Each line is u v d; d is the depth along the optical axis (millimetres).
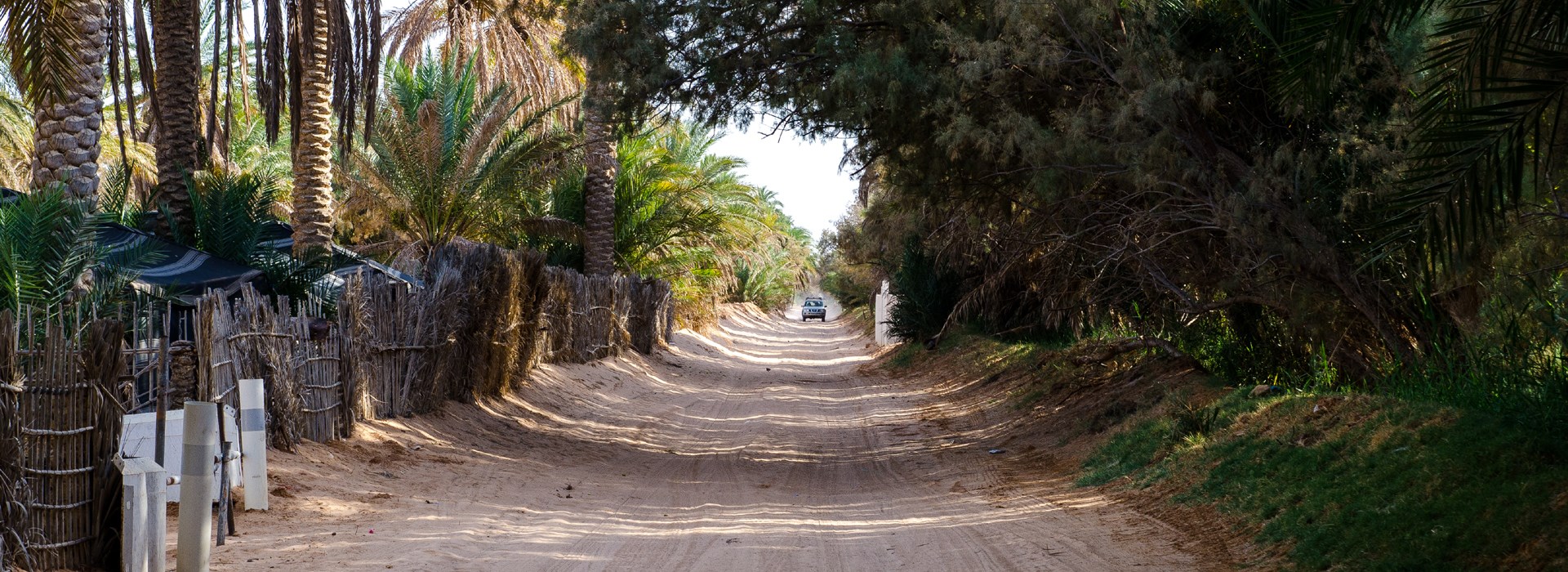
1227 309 13703
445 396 14906
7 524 5641
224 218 16031
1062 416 15945
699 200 37188
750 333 56812
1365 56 9219
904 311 33438
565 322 22797
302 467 9766
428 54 27578
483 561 6840
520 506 9492
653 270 38219
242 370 9484
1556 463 6293
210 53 29984
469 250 16406
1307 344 12727
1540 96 5781
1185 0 11500
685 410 20859
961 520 9070
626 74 12844
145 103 27438
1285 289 11539
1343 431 8586
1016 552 7410
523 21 26625
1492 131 5848
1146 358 16984
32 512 5820
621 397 21672
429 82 26609
